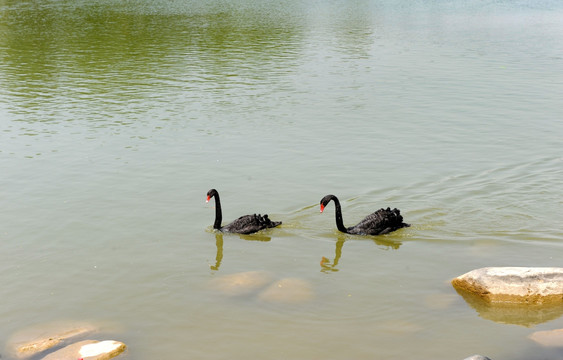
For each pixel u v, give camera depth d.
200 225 15.80
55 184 18.28
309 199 17.36
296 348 10.58
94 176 18.92
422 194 17.48
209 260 13.96
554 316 11.38
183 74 33.09
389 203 16.98
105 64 35.62
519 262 13.45
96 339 10.96
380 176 18.89
